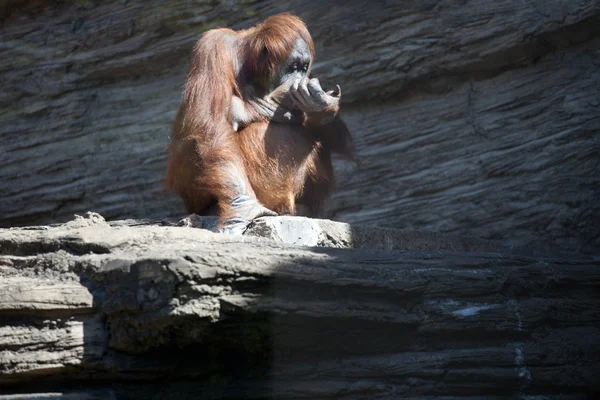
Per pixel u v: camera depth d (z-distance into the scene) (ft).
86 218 29.50
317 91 33.45
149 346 23.41
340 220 56.80
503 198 52.47
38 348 23.03
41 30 62.23
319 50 55.88
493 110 53.36
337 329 25.38
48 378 23.45
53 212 62.13
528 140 52.11
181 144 33.22
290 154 34.99
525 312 29.35
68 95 61.77
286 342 24.71
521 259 31.65
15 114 62.49
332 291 25.05
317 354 25.77
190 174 33.06
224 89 33.45
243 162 33.91
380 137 56.13
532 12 50.42
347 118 57.00
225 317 23.09
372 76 54.85
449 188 54.24
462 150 54.13
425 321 26.96
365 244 32.30
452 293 27.84
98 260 24.39
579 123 50.52
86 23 61.36
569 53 51.55
